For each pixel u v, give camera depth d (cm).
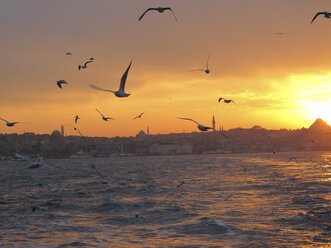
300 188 6359
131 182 8806
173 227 3375
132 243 2817
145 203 4888
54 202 5125
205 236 3008
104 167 19362
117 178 10375
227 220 3575
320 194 5400
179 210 4244
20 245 2778
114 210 4397
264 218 3625
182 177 10131
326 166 15262
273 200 4856
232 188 6650
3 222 3688
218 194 5766
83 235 3102
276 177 9300
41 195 6222
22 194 6481
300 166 15562
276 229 3156
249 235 2983
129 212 4225
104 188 7300
